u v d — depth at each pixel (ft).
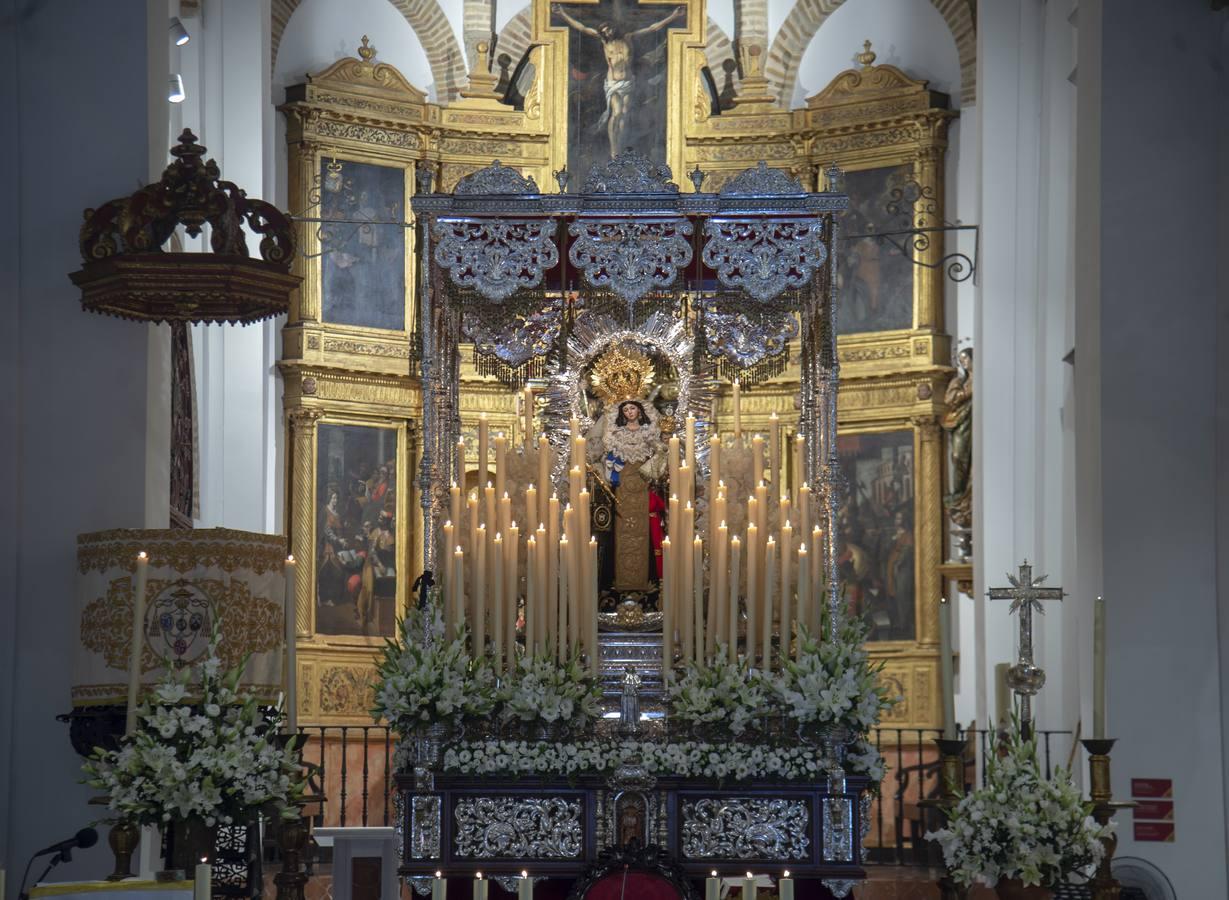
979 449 51.93
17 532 33.14
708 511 32.14
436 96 65.36
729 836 28.68
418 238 30.09
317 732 58.49
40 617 32.94
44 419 33.42
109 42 34.22
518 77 64.95
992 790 27.89
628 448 32.96
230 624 29.30
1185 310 37.11
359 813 58.54
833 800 28.68
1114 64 37.52
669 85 64.18
